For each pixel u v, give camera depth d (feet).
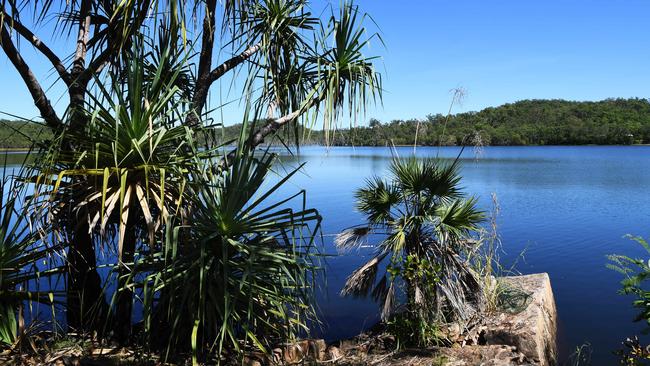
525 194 90.12
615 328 22.08
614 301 26.43
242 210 12.73
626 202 77.97
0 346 12.00
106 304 13.70
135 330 13.91
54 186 11.82
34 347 11.96
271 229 12.42
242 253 12.47
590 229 51.70
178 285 11.76
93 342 12.80
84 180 12.14
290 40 17.10
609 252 39.63
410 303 15.17
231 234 12.23
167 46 12.71
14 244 12.02
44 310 15.35
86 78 13.94
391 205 16.79
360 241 17.20
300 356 13.37
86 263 13.26
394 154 16.94
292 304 13.07
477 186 105.60
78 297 12.99
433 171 16.16
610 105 395.75
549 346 17.22
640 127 366.63
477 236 18.56
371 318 20.54
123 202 10.92
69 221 11.90
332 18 16.16
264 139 16.20
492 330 15.38
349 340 15.93
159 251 12.61
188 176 12.42
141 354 11.63
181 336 12.35
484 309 16.96
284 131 16.87
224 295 11.31
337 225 50.78
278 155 12.98
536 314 16.55
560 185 108.78
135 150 11.58
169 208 12.34
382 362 13.58
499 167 178.81
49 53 13.83
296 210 60.70
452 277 16.12
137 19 12.71
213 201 12.15
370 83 16.29
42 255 12.26
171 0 12.53
